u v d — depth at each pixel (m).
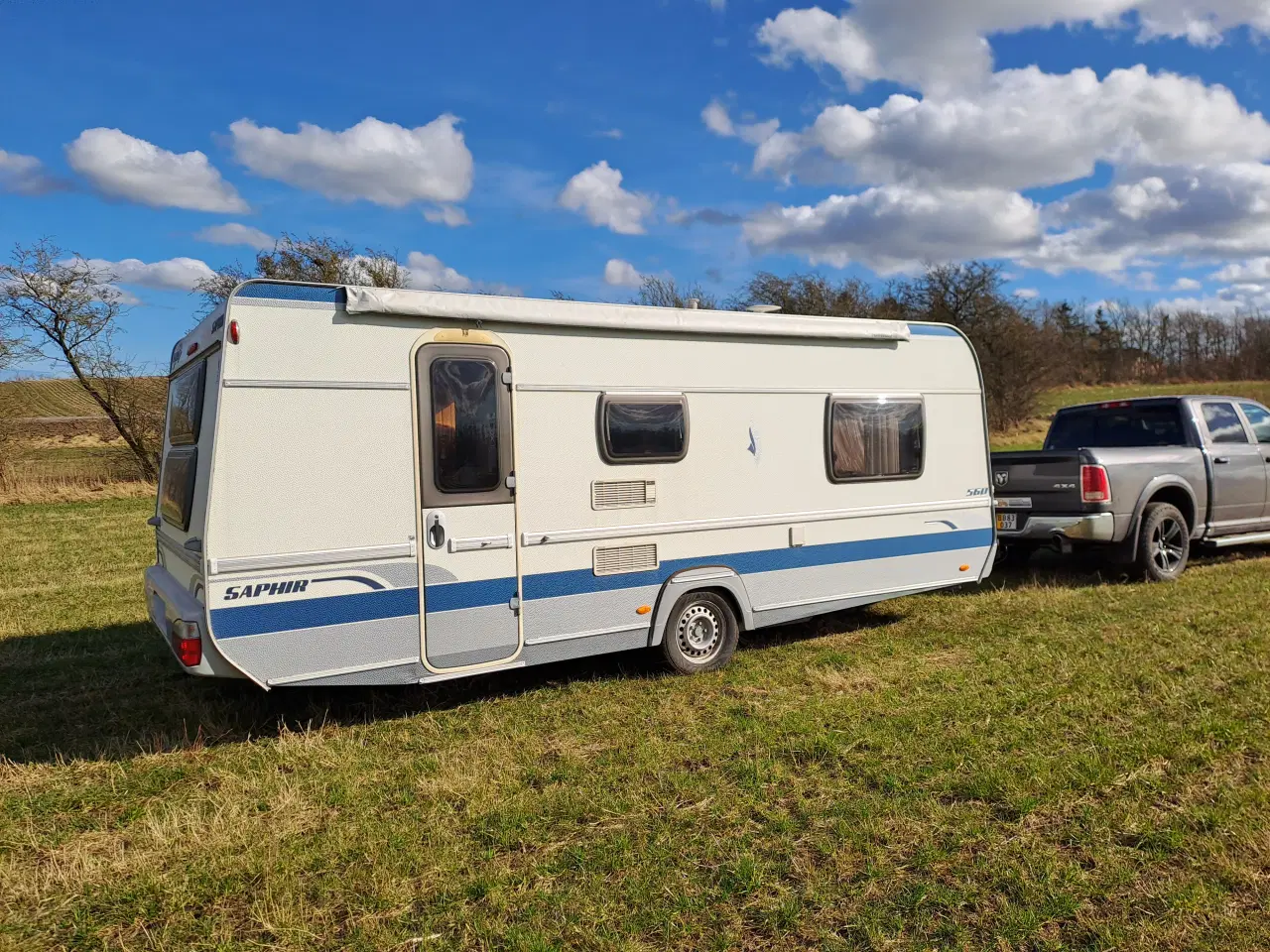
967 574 7.16
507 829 3.67
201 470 4.55
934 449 6.97
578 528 5.36
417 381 4.82
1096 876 3.20
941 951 2.83
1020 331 32.50
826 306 31.23
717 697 5.35
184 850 3.55
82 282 20.34
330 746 4.66
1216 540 8.91
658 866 3.37
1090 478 7.89
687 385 5.78
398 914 3.08
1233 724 4.52
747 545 6.04
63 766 4.45
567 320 5.26
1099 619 6.88
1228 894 3.06
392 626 4.77
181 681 5.89
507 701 5.35
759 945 2.90
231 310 4.37
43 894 3.24
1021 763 4.16
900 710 4.95
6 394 19.83
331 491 4.59
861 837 3.53
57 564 10.92
